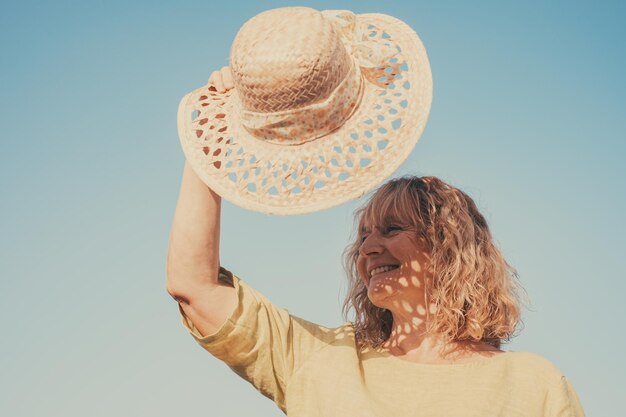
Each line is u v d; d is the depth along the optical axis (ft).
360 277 12.03
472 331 10.94
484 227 11.78
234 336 11.08
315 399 10.78
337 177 10.25
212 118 11.19
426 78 10.52
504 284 11.44
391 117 10.42
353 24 11.05
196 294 11.10
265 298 11.57
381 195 11.61
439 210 11.37
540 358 10.41
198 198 11.13
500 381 10.18
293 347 11.35
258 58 10.25
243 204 10.36
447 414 9.96
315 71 10.16
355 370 10.77
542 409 10.01
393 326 11.38
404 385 10.48
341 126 10.45
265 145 10.62
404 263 11.19
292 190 10.32
